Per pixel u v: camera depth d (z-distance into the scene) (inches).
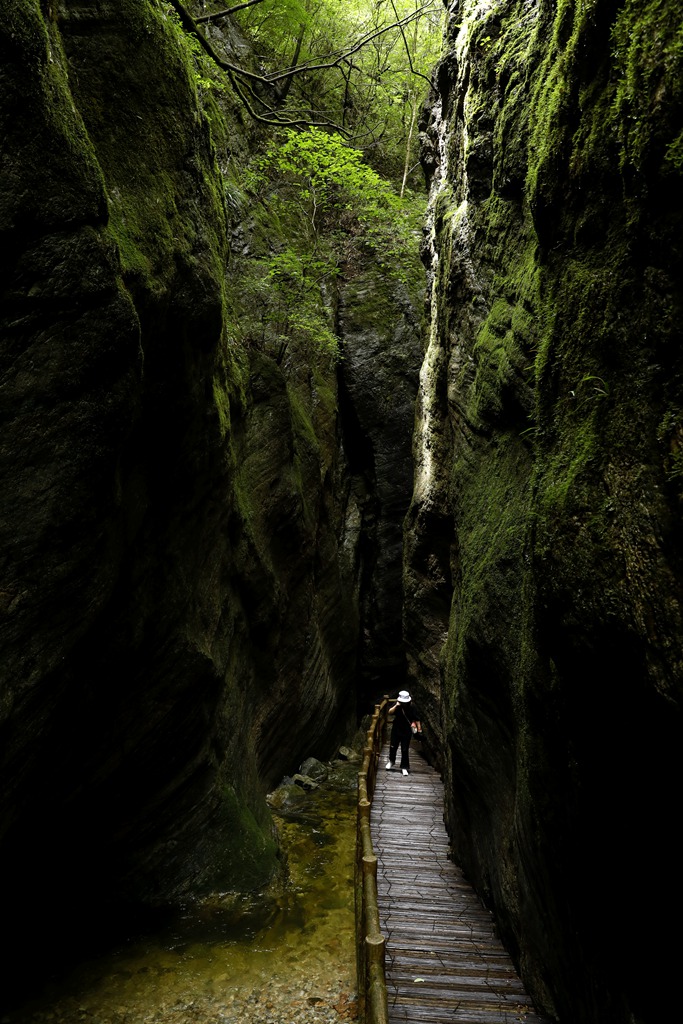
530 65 251.1
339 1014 250.7
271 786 513.3
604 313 151.7
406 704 553.6
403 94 773.9
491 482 275.6
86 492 197.0
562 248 187.5
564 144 180.9
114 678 263.7
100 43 224.4
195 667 311.1
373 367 794.8
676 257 120.0
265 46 680.4
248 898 336.5
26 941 274.7
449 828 394.9
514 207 267.0
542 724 180.5
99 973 269.3
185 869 327.3
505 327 261.4
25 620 187.5
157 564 277.4
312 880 375.9
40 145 176.1
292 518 510.3
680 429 114.7
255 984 270.7
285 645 519.5
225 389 345.7
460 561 323.9
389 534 807.7
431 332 497.7
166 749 309.1
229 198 516.1
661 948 132.3
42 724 212.4
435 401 443.5
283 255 550.6
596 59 166.4
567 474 154.9
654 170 123.6
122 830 306.3
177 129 251.3
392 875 348.2
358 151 505.7
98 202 192.2
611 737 140.4
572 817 165.2
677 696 110.5
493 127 295.1
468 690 277.4
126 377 201.6
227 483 339.9
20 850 250.8
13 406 178.4
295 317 586.2
